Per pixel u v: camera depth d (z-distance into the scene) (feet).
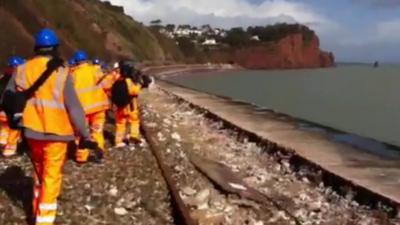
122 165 33.73
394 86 313.53
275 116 77.25
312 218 28.37
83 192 26.55
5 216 21.84
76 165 32.53
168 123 64.95
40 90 19.04
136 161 35.42
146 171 32.60
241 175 37.65
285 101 165.89
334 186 35.09
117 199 26.02
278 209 29.19
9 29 137.59
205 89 220.64
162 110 84.64
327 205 31.09
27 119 19.26
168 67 426.92
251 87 253.65
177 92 130.82
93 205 24.64
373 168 39.04
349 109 142.10
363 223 27.63
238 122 67.87
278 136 55.88
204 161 40.65
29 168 30.94
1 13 139.95
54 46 19.47
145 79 42.88
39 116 19.22
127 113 41.52
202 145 50.60
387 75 601.62
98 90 34.55
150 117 66.64
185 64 536.83
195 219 25.54
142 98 104.68
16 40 137.49
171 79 310.86
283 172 40.63
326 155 44.57
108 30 326.03
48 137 19.30
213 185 32.68
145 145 41.96
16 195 24.98
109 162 34.40
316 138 55.26
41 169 20.80
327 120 111.55
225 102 100.94
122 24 412.77
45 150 19.63
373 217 28.68
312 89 254.06
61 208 23.57
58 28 223.92
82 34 241.96
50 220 20.29
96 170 31.68
